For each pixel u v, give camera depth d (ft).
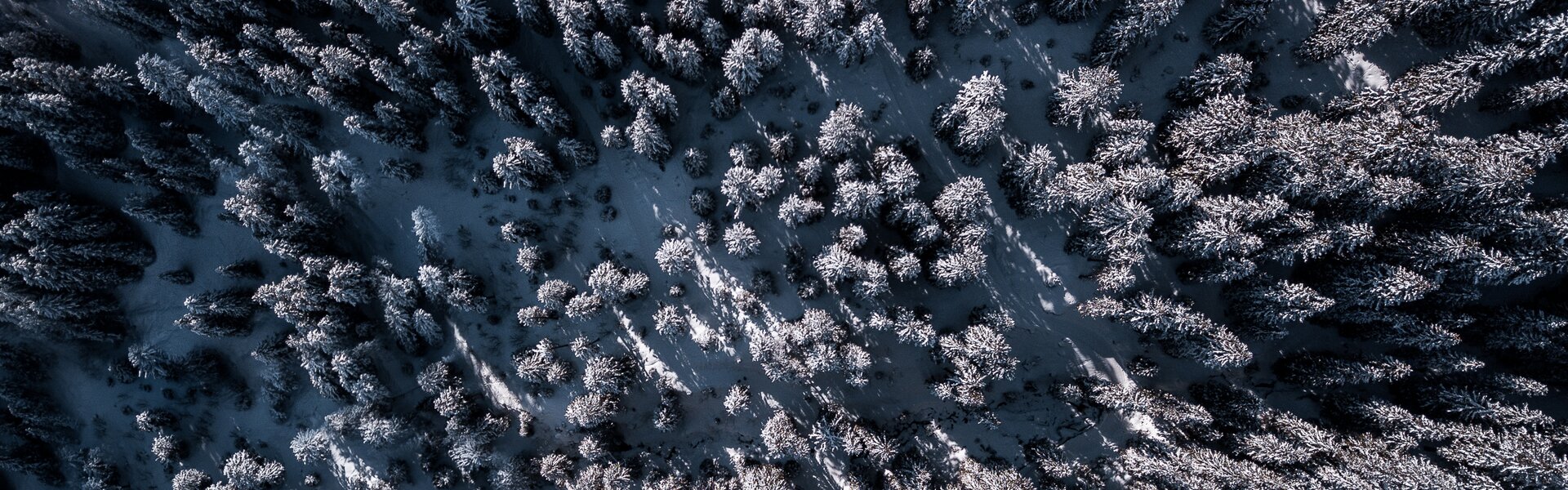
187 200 160.04
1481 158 123.13
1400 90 132.46
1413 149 124.16
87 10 145.28
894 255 142.82
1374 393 146.51
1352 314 135.74
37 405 164.86
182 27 143.33
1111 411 154.92
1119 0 143.33
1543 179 137.59
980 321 150.00
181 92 144.87
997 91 133.59
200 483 166.50
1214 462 137.18
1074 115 139.85
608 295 151.43
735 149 149.28
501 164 142.10
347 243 160.15
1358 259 132.67
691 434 164.14
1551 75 129.39
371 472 168.14
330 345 151.84
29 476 171.01
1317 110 144.66
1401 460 131.95
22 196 144.36
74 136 143.74
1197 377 152.76
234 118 144.97
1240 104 132.16
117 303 162.61
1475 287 130.52
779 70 153.28
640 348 160.25
